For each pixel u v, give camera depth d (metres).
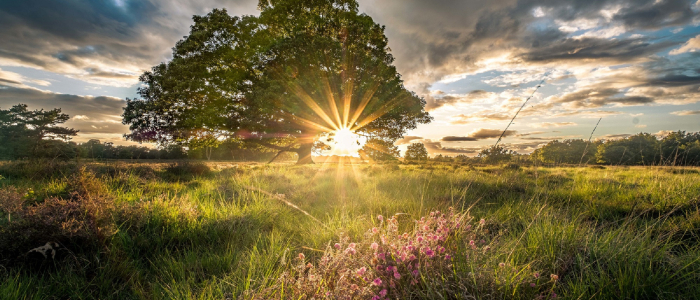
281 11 20.81
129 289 2.68
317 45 18.75
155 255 3.39
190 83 18.62
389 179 10.13
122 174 8.90
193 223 4.20
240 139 23.23
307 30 20.83
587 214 4.92
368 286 1.95
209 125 20.20
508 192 7.12
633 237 3.32
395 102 20.36
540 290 2.39
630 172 10.41
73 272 2.80
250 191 7.32
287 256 3.19
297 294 2.02
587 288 2.34
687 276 2.54
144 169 10.98
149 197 6.32
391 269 2.13
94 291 2.55
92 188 5.59
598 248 2.99
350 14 21.16
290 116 20.78
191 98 20.28
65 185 6.45
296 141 26.59
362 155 28.88
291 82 17.41
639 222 4.40
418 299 2.15
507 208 5.23
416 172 14.10
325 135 25.52
